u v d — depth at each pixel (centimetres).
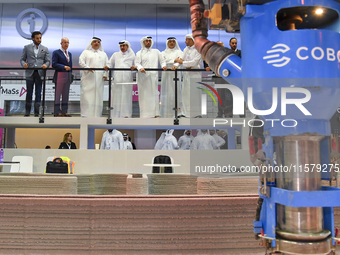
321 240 79
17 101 601
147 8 1162
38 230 113
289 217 81
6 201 114
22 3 1154
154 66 628
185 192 172
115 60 641
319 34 75
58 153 557
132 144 759
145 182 176
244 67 83
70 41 1141
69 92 604
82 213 112
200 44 98
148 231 112
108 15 1156
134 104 612
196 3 100
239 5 81
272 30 77
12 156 559
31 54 627
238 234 112
